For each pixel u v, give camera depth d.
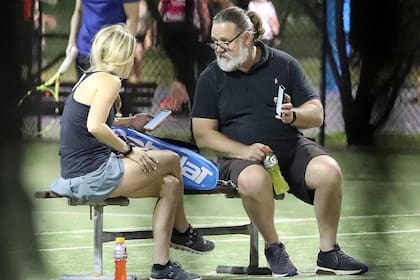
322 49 30.56
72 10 30.12
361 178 25.91
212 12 30.06
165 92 30.06
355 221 20.17
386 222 20.03
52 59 30.08
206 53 30.03
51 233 18.69
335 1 29.69
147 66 30.17
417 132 29.19
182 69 29.94
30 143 26.20
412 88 29.28
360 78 29.19
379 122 29.33
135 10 21.25
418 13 27.61
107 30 14.35
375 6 28.08
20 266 14.65
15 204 14.81
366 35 28.61
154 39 30.08
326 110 31.03
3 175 14.65
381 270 15.62
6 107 14.04
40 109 28.86
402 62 28.72
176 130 29.80
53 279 14.72
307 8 30.84
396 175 26.22
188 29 30.11
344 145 29.94
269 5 31.05
